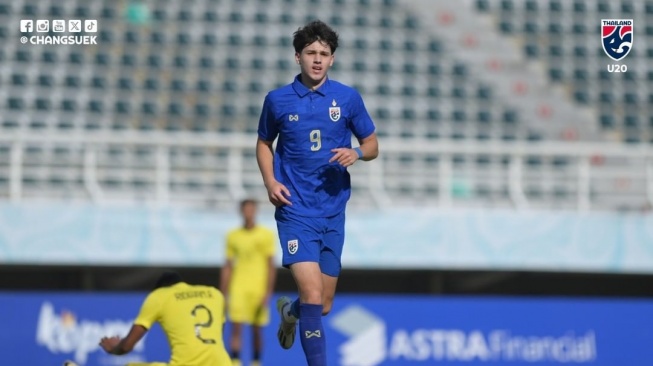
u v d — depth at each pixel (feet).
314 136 67.77
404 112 222.69
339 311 149.59
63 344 146.10
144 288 173.17
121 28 230.68
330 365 147.64
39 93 214.69
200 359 96.89
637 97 233.76
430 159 209.36
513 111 227.40
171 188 191.72
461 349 150.71
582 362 152.46
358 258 157.17
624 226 161.58
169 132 214.90
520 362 151.33
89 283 170.40
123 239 154.81
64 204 154.61
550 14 245.65
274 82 226.38
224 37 232.32
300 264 67.21
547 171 204.23
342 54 231.50
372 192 165.68
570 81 234.79
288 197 67.31
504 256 159.33
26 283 170.71
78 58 222.69
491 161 208.44
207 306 99.55
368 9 240.32
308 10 238.27
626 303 154.61
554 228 160.56
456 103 226.58
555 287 179.22
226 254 143.43
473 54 236.63
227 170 185.57
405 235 158.40
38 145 199.72
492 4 246.27
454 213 159.53
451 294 177.58
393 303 150.71
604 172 179.01
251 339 147.64
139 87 220.64
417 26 240.12
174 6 235.40
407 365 149.48
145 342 146.82
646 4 244.22
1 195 179.42
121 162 195.11
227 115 219.41
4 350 144.77
